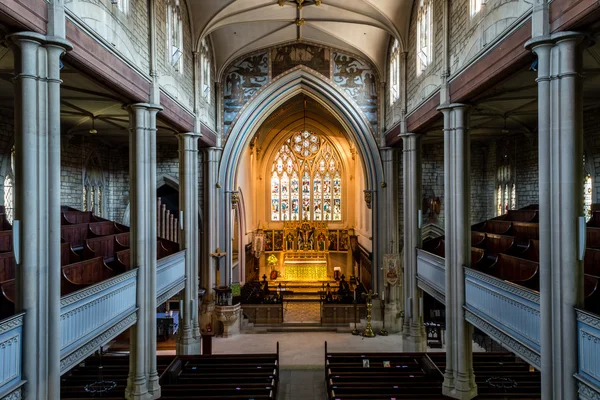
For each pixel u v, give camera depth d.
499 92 14.06
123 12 12.70
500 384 13.59
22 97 8.30
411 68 19.70
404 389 14.30
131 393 13.48
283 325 26.73
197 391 14.20
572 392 8.42
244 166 32.88
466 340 14.05
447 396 13.84
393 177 25.66
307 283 37.16
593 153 17.66
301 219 40.75
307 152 40.72
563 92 8.58
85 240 15.17
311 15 22.47
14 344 8.02
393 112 23.55
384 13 19.88
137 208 13.95
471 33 13.02
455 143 14.46
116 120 19.98
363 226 34.19
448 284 14.59
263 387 14.44
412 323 19.62
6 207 16.95
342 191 40.34
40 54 8.48
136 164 14.07
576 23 8.13
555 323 8.68
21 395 8.22
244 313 27.14
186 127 18.95
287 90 26.38
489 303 12.34
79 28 9.88
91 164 24.81
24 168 8.32
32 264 8.35
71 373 16.41
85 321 10.55
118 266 14.61
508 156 25.00
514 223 18.84
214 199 25.34
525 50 9.71
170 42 16.92
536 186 22.22
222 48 24.83
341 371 16.61
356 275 37.03
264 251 38.59
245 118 26.09
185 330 19.30
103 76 11.20
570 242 8.52
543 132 8.89
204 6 19.56
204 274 25.66
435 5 16.14
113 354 20.55
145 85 14.20
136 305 13.80
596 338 7.82
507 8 10.73
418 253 19.33
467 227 14.36
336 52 26.09
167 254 19.33
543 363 8.90
